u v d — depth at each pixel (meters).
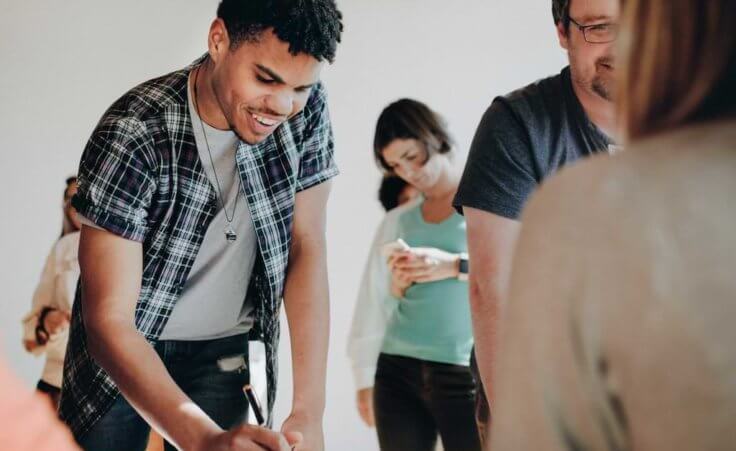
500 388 0.73
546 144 1.83
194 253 1.89
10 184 3.97
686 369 0.63
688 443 0.63
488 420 2.29
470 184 1.87
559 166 1.83
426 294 2.88
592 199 0.70
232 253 1.92
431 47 3.77
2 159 3.97
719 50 0.68
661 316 0.64
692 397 0.62
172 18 3.95
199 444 1.60
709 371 0.62
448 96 3.77
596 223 0.69
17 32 3.96
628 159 0.70
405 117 3.05
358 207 3.71
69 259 3.48
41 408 1.33
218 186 1.87
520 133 1.83
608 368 0.67
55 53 3.98
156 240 1.86
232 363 1.99
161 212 1.85
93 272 1.77
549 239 0.71
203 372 1.97
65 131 3.98
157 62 3.96
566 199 0.71
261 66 1.68
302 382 1.87
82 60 3.97
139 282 1.81
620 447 0.68
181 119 1.82
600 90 1.75
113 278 1.76
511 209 1.83
